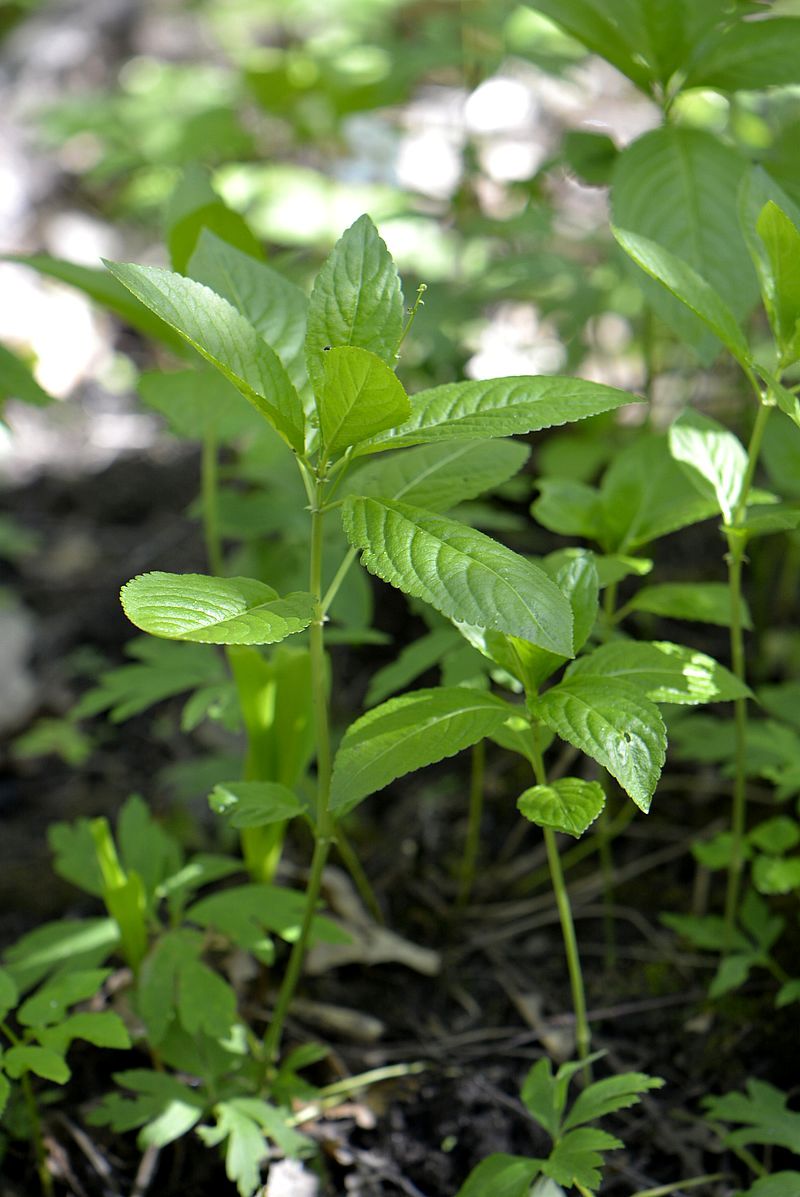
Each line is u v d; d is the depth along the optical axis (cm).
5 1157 106
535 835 122
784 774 109
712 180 111
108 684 117
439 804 124
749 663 132
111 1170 106
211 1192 106
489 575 90
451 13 253
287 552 127
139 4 290
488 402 94
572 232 170
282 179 181
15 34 278
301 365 99
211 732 140
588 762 123
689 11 111
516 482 132
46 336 211
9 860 124
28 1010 100
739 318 110
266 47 273
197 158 200
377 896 119
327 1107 108
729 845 112
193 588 91
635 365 176
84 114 221
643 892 118
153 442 193
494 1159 100
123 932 106
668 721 118
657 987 113
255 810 99
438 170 204
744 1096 107
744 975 109
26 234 232
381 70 192
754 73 112
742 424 148
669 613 106
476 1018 113
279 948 115
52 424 198
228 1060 106
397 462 101
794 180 117
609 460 145
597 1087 100
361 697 136
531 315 190
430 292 144
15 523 176
